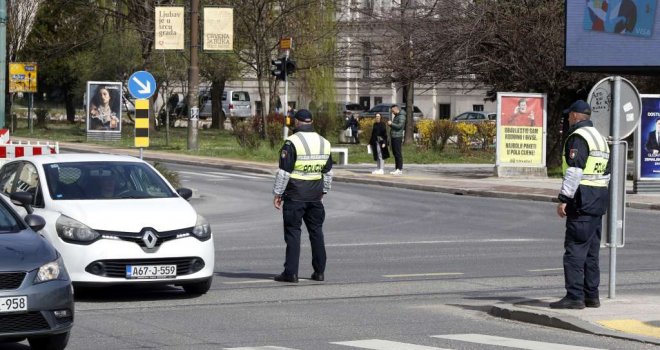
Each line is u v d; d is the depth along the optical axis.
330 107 165.50
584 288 32.62
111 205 36.19
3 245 26.28
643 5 93.44
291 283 40.41
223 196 81.75
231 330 30.11
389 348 27.23
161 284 35.81
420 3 121.88
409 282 40.88
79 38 182.25
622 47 94.44
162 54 161.38
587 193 31.66
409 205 77.50
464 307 34.75
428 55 108.94
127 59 168.75
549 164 109.00
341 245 54.16
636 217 70.50
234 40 156.50
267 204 76.62
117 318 32.22
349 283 40.56
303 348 27.20
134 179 38.66
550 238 57.75
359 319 32.22
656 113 84.44
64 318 26.03
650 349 27.23
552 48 102.44
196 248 35.59
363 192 88.06
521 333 29.73
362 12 139.25
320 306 34.97
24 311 25.16
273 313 33.41
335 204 77.75
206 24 127.12
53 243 34.84
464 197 84.81
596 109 33.66
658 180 85.12
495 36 104.19
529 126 98.19
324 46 160.88
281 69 108.81
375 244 54.59
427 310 34.09
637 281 41.16
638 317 31.00
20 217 29.08
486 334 29.53
